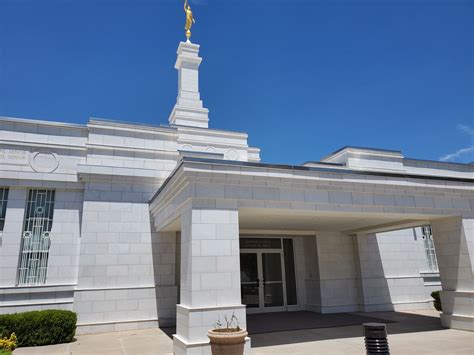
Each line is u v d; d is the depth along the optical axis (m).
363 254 15.81
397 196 10.62
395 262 16.25
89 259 12.23
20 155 12.73
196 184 8.45
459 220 11.33
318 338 9.89
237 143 18.17
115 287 12.24
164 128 14.56
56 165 12.99
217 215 8.43
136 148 13.92
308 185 9.48
